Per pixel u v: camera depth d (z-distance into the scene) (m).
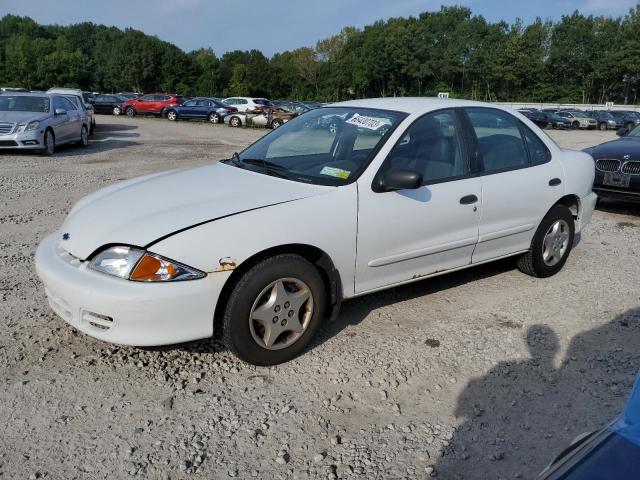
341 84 96.44
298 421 2.95
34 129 12.86
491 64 85.00
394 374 3.42
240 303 3.21
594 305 4.52
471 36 87.50
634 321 4.23
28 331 3.77
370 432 2.88
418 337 3.90
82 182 9.62
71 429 2.82
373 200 3.69
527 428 2.94
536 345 3.83
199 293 3.06
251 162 4.19
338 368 3.47
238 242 3.15
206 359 3.53
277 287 3.34
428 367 3.51
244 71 95.75
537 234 4.89
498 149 4.57
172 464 2.60
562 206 5.04
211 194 3.52
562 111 43.56
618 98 88.06
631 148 7.71
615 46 81.88
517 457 2.72
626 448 1.33
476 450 2.77
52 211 7.30
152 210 3.33
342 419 2.98
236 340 3.25
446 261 4.24
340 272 3.62
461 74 91.94
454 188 4.12
